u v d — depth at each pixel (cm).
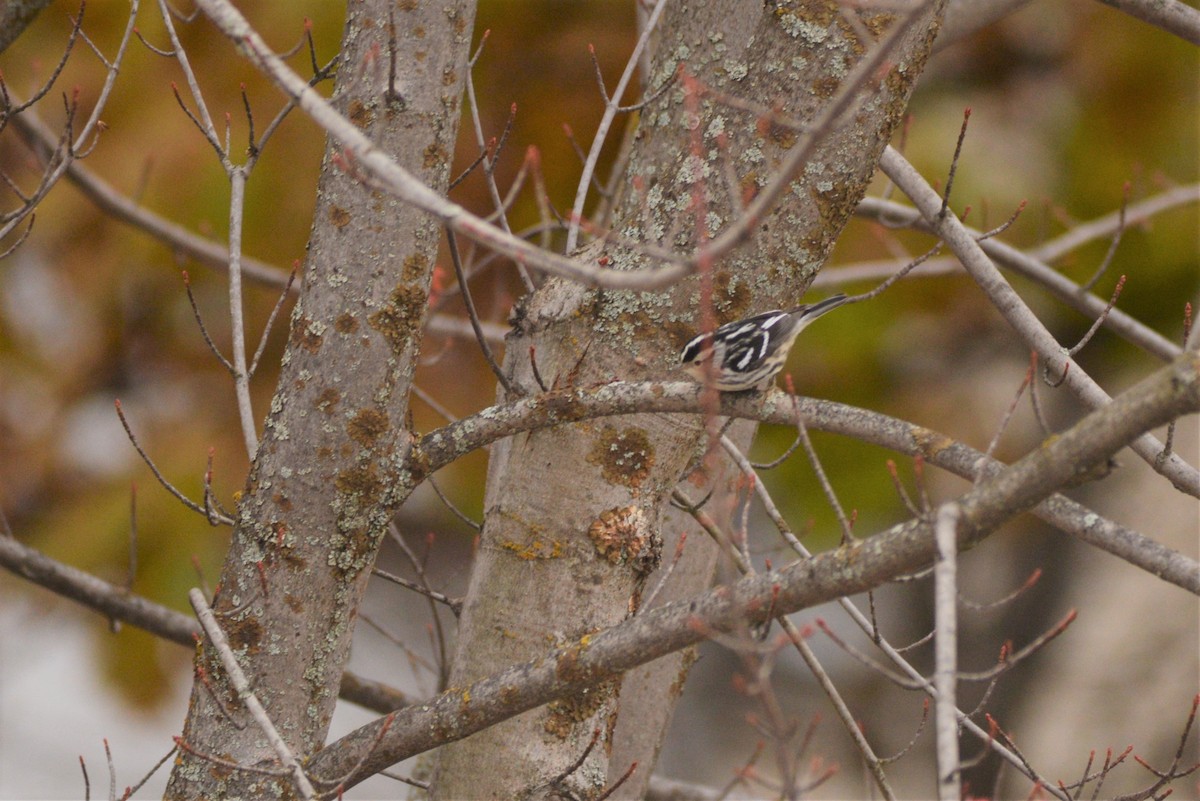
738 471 1022
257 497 726
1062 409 2192
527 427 729
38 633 2259
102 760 2200
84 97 1711
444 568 2441
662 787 1141
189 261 1839
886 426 663
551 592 773
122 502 1797
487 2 1714
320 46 1669
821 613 2577
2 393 1911
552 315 790
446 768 782
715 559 1049
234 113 1698
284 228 1733
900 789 2280
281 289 1359
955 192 1847
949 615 515
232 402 1888
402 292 720
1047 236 1853
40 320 1942
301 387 721
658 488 785
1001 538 2392
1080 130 1928
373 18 717
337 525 723
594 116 1716
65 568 1052
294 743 722
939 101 1956
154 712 1938
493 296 1777
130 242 1817
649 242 767
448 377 1838
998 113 1939
